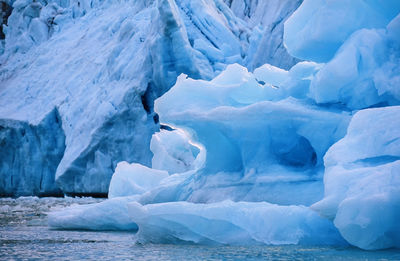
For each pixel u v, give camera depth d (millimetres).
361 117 9414
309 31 12484
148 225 10414
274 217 9695
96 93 38875
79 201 32156
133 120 34656
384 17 12062
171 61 33875
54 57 49438
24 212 22750
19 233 13891
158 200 13938
